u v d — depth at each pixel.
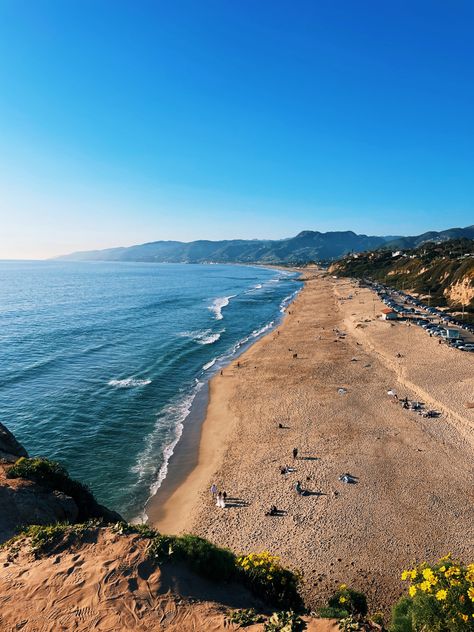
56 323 83.88
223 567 10.33
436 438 32.88
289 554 21.20
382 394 42.94
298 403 41.41
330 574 19.72
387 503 25.05
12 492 13.61
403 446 31.81
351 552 21.17
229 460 31.20
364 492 26.25
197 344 67.69
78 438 34.44
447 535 22.12
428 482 27.03
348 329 77.06
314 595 18.42
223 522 24.06
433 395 40.81
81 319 89.31
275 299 135.50
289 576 11.30
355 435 34.00
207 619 8.48
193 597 9.22
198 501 26.23
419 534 22.30
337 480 27.69
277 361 56.62
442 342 60.44
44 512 13.38
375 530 22.75
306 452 31.62
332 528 23.08
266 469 29.64
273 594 10.69
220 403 42.50
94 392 44.72
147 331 77.56
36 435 34.69
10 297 131.25
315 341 68.00
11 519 12.70
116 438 34.75
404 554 20.89
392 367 51.53
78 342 67.12
